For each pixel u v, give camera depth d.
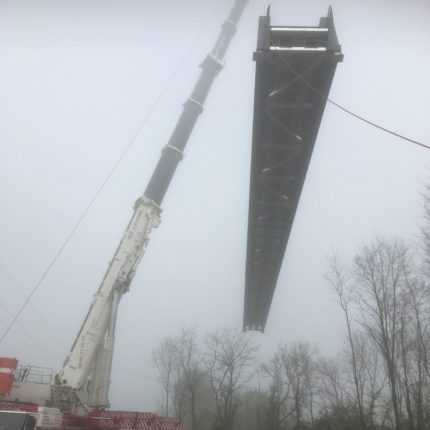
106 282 23.78
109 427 21.80
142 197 25.94
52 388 21.77
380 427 36.44
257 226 33.25
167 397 54.12
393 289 28.44
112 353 22.70
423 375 27.14
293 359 53.47
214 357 51.81
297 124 23.16
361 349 39.25
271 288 45.56
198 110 29.95
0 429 16.47
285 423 51.56
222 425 46.88
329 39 18.86
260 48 19.08
